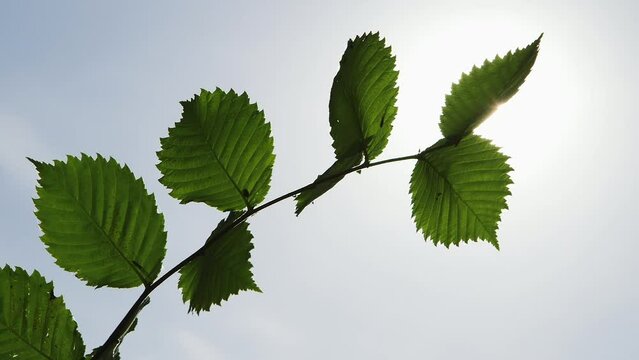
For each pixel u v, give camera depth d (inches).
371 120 26.1
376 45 26.1
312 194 25.6
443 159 27.1
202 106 25.1
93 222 23.9
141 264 24.1
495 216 27.3
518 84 26.2
